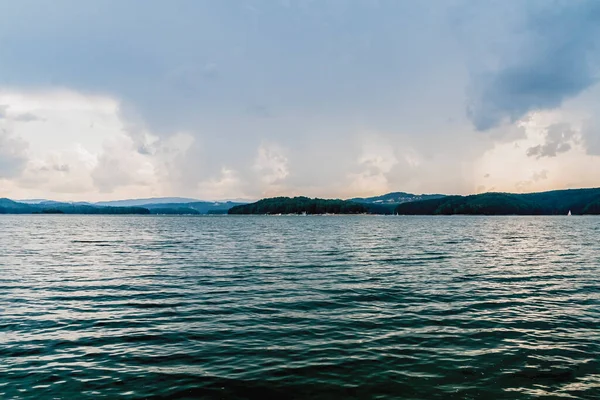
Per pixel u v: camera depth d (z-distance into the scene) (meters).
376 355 12.33
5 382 10.48
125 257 38.28
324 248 48.81
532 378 10.78
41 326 15.32
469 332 14.65
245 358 12.09
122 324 15.58
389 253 42.66
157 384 10.38
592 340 13.82
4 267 31.06
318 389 10.12
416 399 9.65
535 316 16.83
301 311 17.59
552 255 40.72
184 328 15.06
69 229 105.19
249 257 38.50
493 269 30.45
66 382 10.50
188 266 31.92
